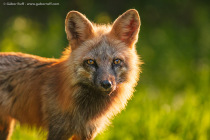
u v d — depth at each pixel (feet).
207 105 61.41
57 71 38.60
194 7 107.14
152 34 99.60
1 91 40.22
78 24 37.19
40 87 39.19
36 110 39.68
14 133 49.49
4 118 41.50
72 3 105.40
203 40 95.76
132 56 38.27
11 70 40.68
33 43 87.10
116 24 37.93
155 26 105.29
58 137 38.22
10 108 40.70
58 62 39.47
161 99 67.92
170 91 75.51
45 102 38.52
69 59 37.17
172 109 59.00
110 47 36.73
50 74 39.01
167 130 53.83
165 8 106.52
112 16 105.81
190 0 107.65
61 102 37.17
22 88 40.04
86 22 37.17
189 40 96.07
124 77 37.45
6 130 42.52
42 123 39.99
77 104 37.45
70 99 37.01
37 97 39.34
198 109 59.67
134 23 38.40
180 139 51.80
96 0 107.34
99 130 40.06
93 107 38.22
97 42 36.76
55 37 88.58
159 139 51.01
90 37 37.32
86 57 35.96
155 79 84.48
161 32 97.19
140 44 90.74
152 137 51.39
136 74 38.93
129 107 60.54
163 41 93.50
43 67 40.09
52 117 38.09
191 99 62.18
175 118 55.57
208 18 100.63
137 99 61.87
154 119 54.39
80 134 38.73
